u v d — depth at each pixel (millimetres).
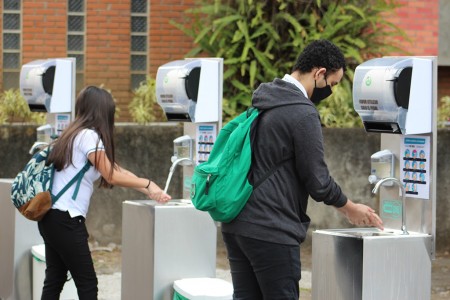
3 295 12586
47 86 12898
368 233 8531
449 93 20281
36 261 11953
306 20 17188
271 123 7828
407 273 8328
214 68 10633
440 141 16500
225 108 16922
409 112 8398
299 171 7797
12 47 18500
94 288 9797
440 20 19656
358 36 17422
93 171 9773
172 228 10156
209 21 17516
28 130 16438
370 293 8172
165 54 18750
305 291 14047
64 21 18531
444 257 16484
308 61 7984
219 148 8250
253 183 7840
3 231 12562
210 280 10008
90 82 18562
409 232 8633
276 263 7754
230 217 7840
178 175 16484
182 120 10789
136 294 10430
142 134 16406
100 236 16500
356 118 17062
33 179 9633
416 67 8398
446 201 16562
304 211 8023
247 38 16781
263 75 17281
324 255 8508
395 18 18875
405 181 8766
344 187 16266
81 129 9719
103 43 18594
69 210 9609
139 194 16562
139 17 18750
